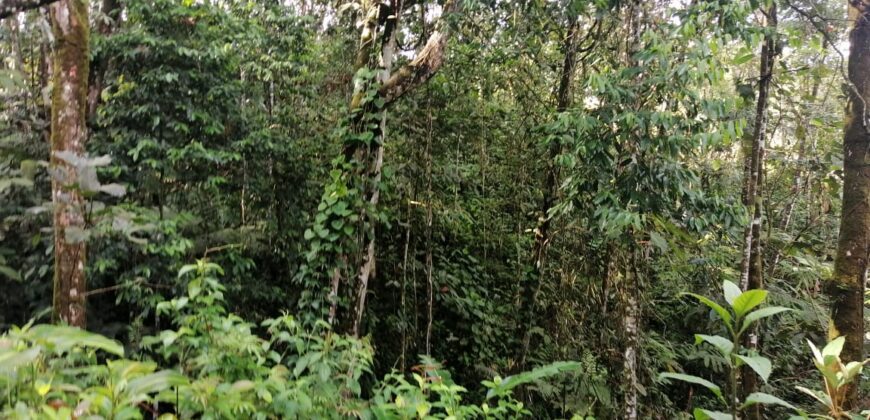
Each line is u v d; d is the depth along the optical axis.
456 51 6.11
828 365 1.86
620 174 4.55
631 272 5.23
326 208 4.82
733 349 1.65
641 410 6.06
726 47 5.28
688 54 4.06
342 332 4.86
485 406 3.04
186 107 6.03
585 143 4.33
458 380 6.79
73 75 3.70
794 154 7.74
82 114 3.76
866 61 4.07
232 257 5.91
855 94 4.11
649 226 5.11
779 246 7.86
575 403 6.03
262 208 6.79
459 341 6.78
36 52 6.98
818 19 5.53
